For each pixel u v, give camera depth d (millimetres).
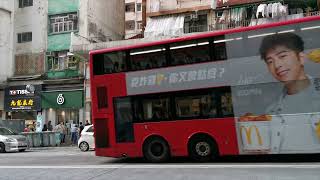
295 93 11992
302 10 24016
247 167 11133
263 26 12539
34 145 26016
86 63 30734
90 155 18250
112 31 36594
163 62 13688
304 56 11961
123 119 14133
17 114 32594
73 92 30938
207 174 10109
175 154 13391
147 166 12469
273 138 12164
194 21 26688
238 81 12609
